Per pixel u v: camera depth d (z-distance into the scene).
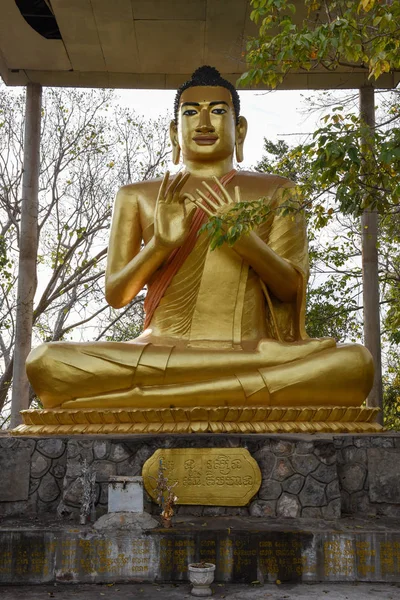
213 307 8.32
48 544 5.73
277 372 7.52
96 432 7.16
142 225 8.93
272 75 6.52
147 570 5.70
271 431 7.14
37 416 7.39
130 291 8.43
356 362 7.60
